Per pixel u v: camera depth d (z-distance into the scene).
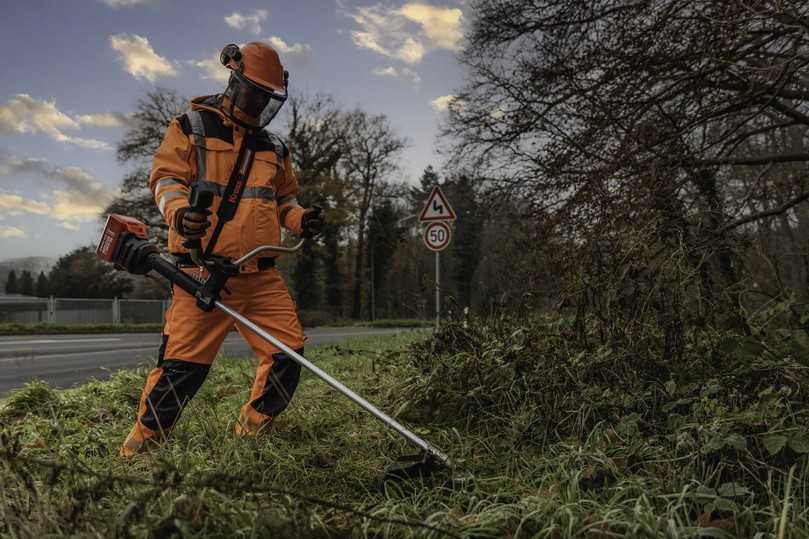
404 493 2.28
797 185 5.77
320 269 44.41
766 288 4.00
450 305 4.41
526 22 8.13
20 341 14.59
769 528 1.78
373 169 40.62
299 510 1.70
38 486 1.99
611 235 4.07
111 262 2.85
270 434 3.01
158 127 28.72
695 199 4.54
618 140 4.86
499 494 2.06
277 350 3.03
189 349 2.84
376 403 3.85
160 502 1.79
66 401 4.05
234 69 2.87
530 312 4.58
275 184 3.23
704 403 2.41
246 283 2.96
